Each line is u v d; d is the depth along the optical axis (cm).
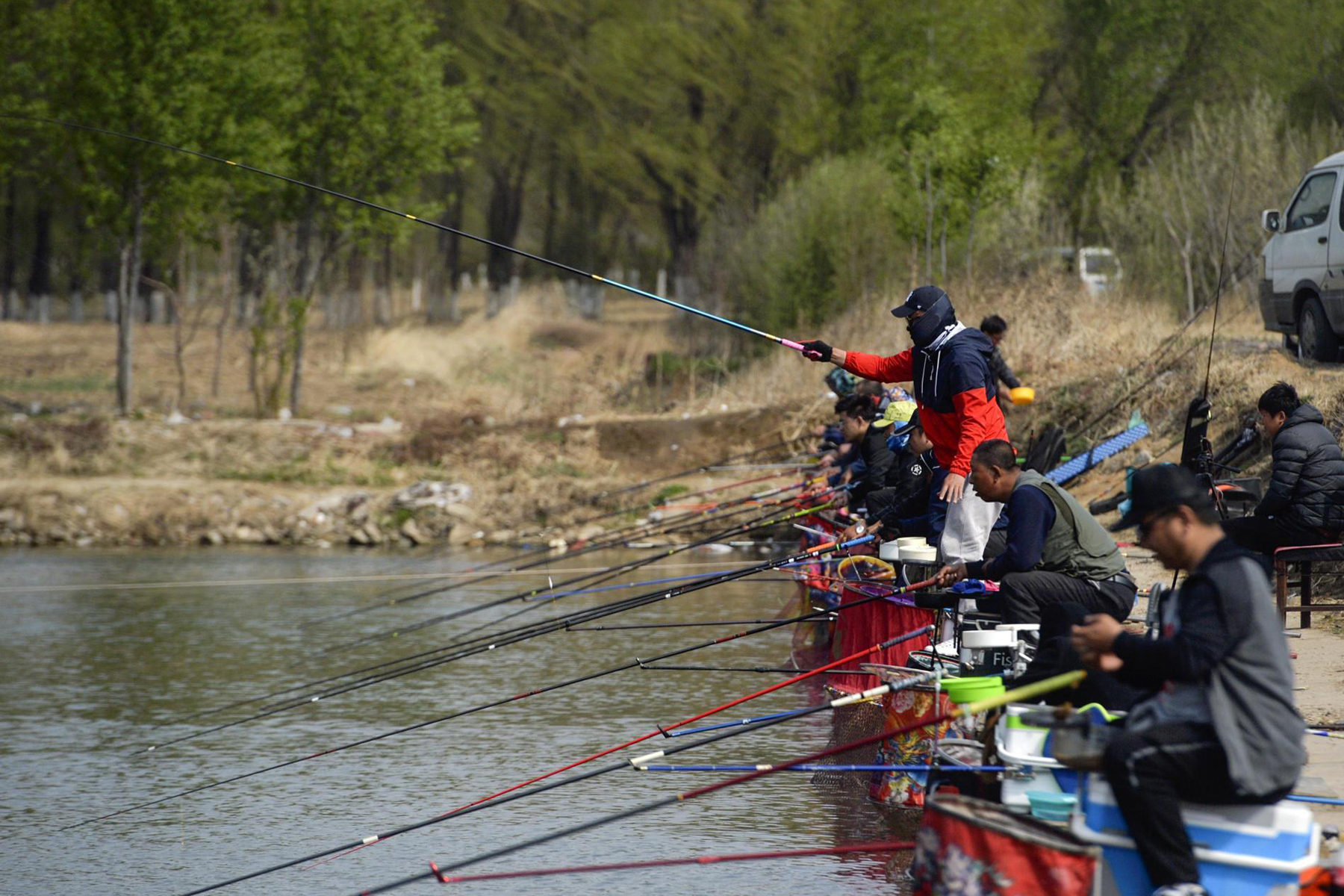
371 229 6525
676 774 1650
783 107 8469
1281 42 6450
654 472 4678
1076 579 1289
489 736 1862
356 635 2695
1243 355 3241
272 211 6556
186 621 2870
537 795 1588
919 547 1506
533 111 9338
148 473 4841
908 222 5734
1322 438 1716
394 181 6562
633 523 4244
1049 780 970
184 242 6838
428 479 4722
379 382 7444
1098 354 3766
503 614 2923
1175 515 891
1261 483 2627
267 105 5928
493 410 5828
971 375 1501
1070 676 938
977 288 4697
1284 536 1723
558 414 5650
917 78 7538
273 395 6306
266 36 5975
